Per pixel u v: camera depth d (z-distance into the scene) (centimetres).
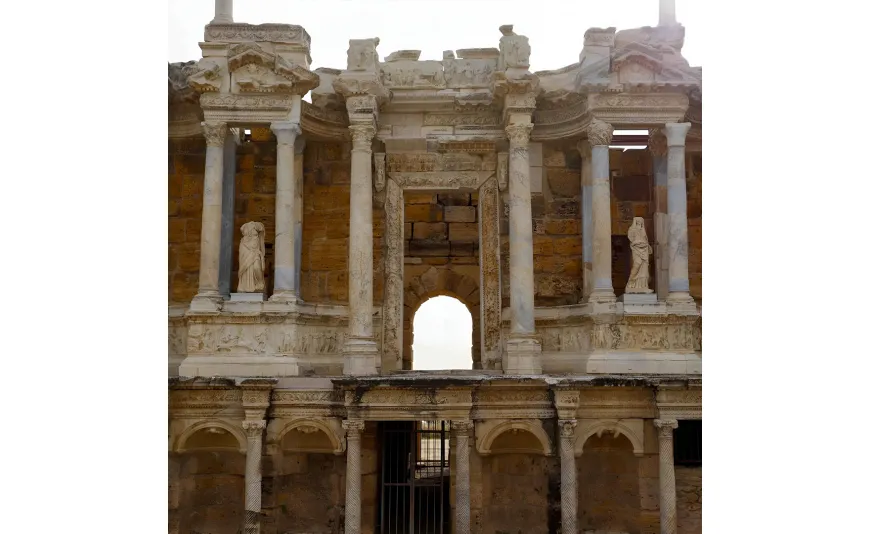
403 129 2633
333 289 2656
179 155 2630
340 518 2339
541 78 2586
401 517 2430
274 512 2261
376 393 2152
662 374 2227
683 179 2358
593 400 2188
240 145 2703
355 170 2430
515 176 2425
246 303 2328
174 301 2573
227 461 2325
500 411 2197
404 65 2619
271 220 2692
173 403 2188
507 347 2366
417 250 3177
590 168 2581
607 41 2394
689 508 2306
